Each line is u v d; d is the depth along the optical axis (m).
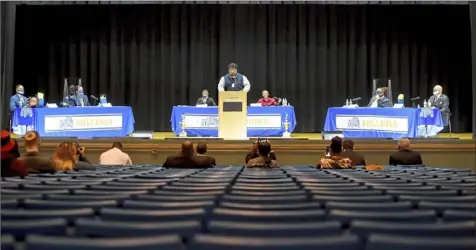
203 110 10.30
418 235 1.99
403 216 2.33
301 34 15.14
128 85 15.15
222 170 6.30
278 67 15.16
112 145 8.86
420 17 15.05
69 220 2.38
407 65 15.09
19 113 9.73
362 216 2.33
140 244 1.71
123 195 3.20
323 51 15.15
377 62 15.16
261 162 6.92
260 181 4.38
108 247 1.69
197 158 7.08
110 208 2.61
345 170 6.38
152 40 15.12
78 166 6.38
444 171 6.24
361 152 9.32
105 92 15.12
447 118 11.32
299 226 2.01
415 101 15.05
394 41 15.12
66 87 12.62
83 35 15.10
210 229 2.03
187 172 5.72
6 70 13.22
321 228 2.00
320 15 15.15
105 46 15.14
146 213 2.33
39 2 14.12
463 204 2.77
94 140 9.29
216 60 15.15
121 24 15.12
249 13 15.11
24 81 15.01
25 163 5.49
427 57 15.08
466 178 4.85
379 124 9.80
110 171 5.96
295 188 3.70
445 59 15.06
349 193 3.37
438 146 9.25
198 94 15.11
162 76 15.09
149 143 9.38
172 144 9.36
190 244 1.83
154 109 15.14
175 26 15.15
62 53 15.12
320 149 9.41
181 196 3.16
